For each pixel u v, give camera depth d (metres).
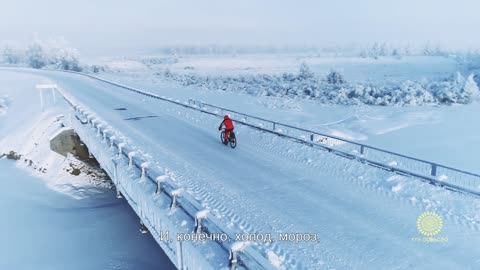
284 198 10.23
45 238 15.52
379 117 36.44
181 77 72.94
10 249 14.52
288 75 71.38
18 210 17.84
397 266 6.89
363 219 8.91
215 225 7.18
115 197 20.17
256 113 33.84
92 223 17.12
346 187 11.09
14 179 21.39
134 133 18.89
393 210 9.41
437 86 53.81
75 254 14.31
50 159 22.66
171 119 23.11
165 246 8.48
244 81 67.31
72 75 62.94
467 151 23.67
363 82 61.72
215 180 11.70
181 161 13.86
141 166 10.90
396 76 79.62
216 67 111.50
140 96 34.84
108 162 13.59
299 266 6.90
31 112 29.53
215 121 22.27
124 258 14.10
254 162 13.78
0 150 25.50
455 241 7.80
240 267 6.36
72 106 26.33
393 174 11.80
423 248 7.54
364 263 7.00
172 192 8.75
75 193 20.38
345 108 42.41
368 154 21.28
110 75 79.06
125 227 16.77
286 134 17.31
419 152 23.48
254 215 9.10
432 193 10.30
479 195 9.55
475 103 48.22
